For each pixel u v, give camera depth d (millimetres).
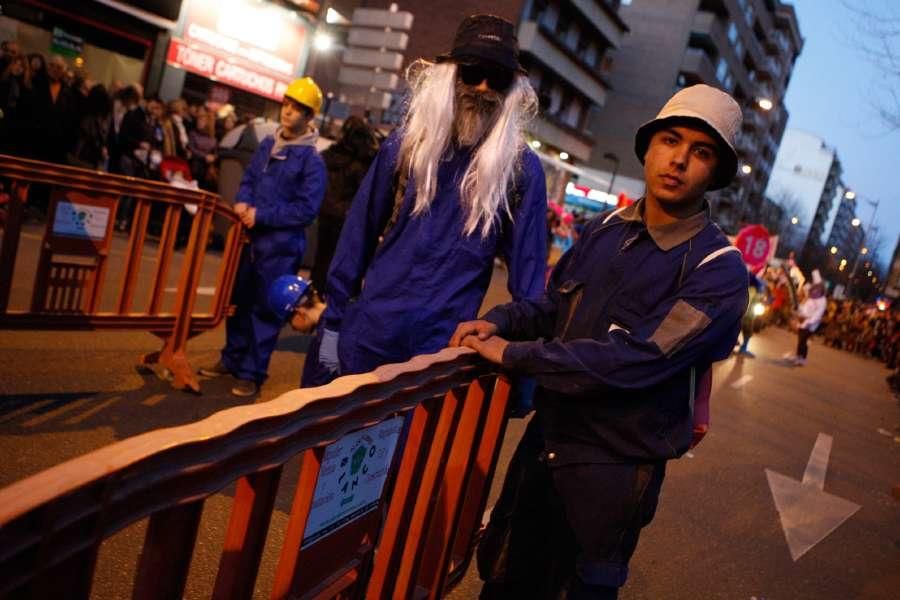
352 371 2604
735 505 5277
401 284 2543
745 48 66500
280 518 3314
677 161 1826
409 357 2570
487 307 12250
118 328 4277
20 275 6559
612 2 42938
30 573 822
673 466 5910
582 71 41438
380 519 1821
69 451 3422
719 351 1878
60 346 4934
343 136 6523
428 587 2100
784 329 34750
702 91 1844
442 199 2529
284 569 1460
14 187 3697
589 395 1838
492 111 2504
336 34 18875
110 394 4246
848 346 34438
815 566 4457
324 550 1591
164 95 15414
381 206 2682
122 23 14320
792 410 10320
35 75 9281
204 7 15539
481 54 2434
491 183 2471
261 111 18094
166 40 15109
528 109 2598
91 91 9836
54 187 3807
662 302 1852
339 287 2725
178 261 8969
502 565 2076
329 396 1333
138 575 1066
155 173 10203
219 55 16188
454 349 1929
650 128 1913
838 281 101562
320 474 1455
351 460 1558
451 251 2539
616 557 1895
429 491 1936
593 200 36969
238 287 4848
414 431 1819
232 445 1118
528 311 2168
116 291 6879
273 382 5246
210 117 11891
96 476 864
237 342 4906
